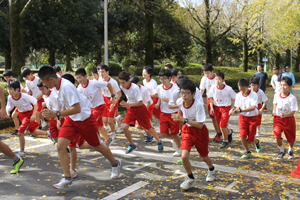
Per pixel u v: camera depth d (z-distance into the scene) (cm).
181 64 2533
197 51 4119
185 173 442
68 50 1656
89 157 527
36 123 545
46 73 343
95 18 1700
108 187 384
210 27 1905
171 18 2016
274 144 627
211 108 615
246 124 512
